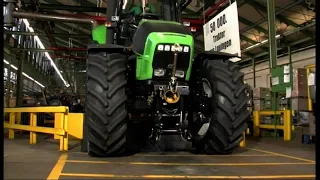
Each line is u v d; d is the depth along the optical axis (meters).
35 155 3.66
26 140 5.79
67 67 18.42
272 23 7.33
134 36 3.57
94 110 3.23
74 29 12.95
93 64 3.40
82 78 21.12
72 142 5.39
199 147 3.91
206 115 3.85
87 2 9.90
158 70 3.38
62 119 4.21
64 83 23.28
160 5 4.24
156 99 3.45
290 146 5.07
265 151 4.32
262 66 15.91
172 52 3.33
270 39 7.36
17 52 11.59
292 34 12.43
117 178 2.41
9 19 3.76
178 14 4.23
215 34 5.41
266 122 8.84
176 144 4.37
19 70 11.55
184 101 3.55
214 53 3.74
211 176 2.53
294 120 7.81
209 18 8.20
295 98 6.96
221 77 3.57
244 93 3.66
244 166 3.03
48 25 10.02
